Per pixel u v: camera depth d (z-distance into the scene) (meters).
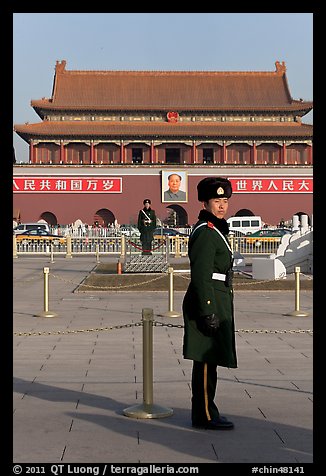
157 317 22.39
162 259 39.88
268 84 106.94
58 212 98.94
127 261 39.88
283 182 100.50
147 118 103.31
